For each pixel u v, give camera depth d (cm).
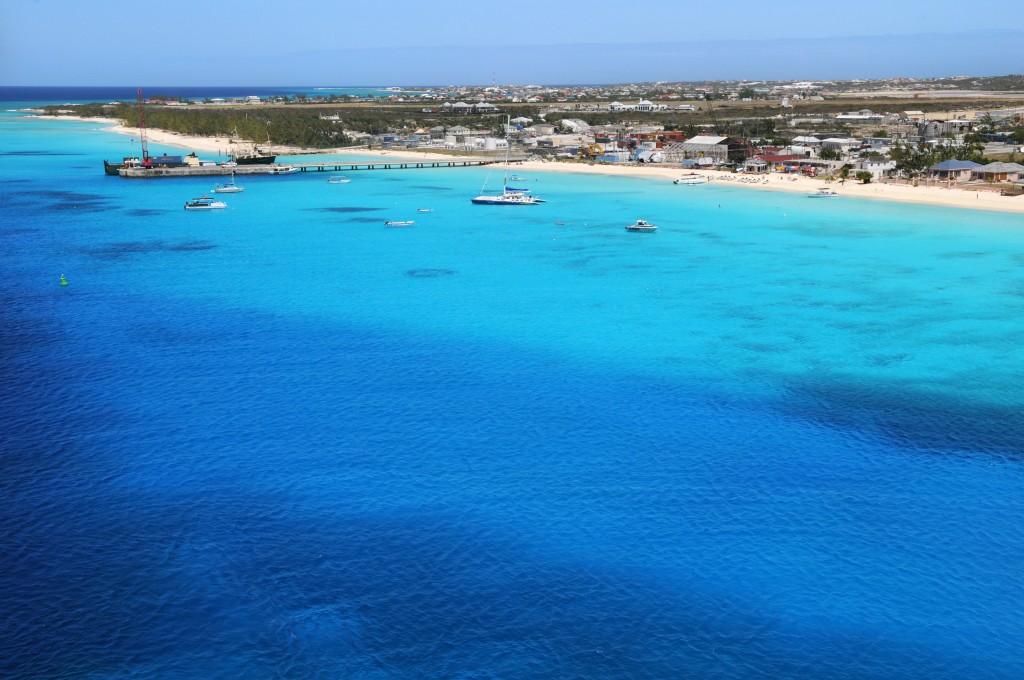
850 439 7856
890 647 5162
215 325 11438
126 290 13350
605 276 14475
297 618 5375
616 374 9569
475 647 5147
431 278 14350
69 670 4928
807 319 11738
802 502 6750
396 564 5934
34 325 11350
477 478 7138
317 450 7631
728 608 5497
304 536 6256
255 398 8825
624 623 5359
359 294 13212
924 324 11475
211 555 6003
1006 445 7738
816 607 5506
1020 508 6662
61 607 5434
